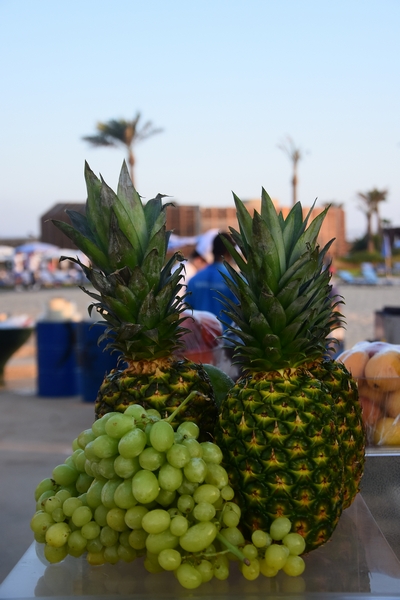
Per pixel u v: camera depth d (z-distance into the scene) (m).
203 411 1.51
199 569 1.23
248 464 1.31
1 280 39.31
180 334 1.56
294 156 43.53
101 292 1.47
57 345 9.34
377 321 5.70
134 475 1.25
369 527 1.58
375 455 1.82
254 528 1.34
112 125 35.97
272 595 1.23
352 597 1.21
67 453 6.32
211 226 37.72
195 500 1.25
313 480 1.30
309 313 1.36
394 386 1.87
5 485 5.36
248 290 1.39
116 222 1.41
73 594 1.25
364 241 64.88
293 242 1.47
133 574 1.34
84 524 1.33
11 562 3.86
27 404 8.84
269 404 1.33
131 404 1.45
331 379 1.53
